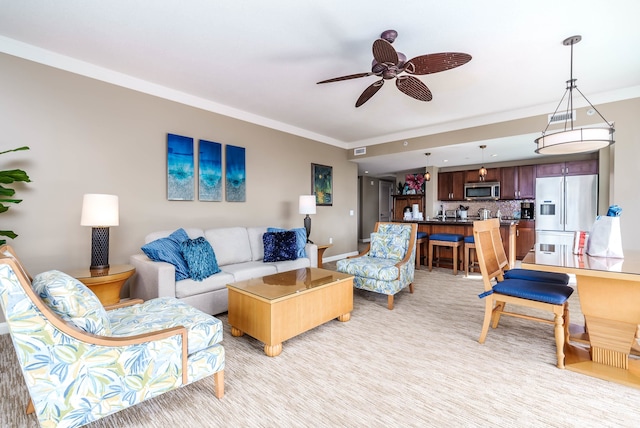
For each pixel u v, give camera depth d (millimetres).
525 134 4258
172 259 2762
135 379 1410
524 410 1616
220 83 3418
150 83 3404
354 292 3936
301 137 5363
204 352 1654
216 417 1570
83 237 2951
